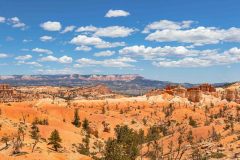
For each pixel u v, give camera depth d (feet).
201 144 530.27
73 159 506.07
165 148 579.48
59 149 556.51
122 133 486.38
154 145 498.28
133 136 494.18
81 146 627.87
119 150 385.70
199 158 422.41
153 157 455.63
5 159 433.89
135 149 434.71
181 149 505.25
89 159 517.55
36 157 459.32
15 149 480.64
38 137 614.75
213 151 451.94
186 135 633.61
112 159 376.89
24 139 570.87
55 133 546.67
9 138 573.33
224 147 466.70
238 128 630.33
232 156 403.54
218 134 604.49
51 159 471.21
